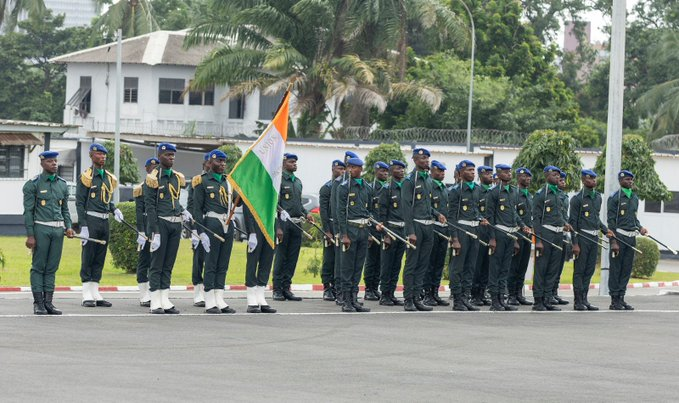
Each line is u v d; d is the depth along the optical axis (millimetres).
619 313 24656
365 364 15867
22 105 83562
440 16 62469
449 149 52000
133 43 73125
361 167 23234
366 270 26000
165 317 20609
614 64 29938
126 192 52531
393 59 65062
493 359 16828
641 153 39938
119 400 12680
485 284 25875
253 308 22078
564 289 32688
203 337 17984
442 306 25250
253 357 16109
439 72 71062
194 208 21875
